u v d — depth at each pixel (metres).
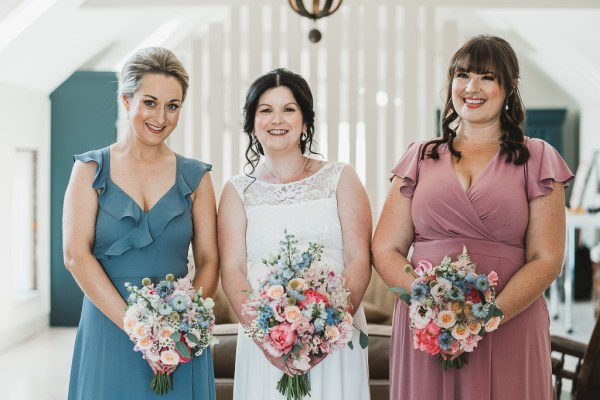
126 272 2.59
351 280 2.70
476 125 2.64
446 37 6.56
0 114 6.38
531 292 2.45
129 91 2.56
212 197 2.77
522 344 2.51
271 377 2.71
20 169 7.22
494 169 2.56
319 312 2.43
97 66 7.60
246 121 2.83
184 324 2.39
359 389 2.77
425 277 2.40
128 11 6.43
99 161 2.61
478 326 2.34
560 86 9.59
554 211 2.54
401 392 2.61
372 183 6.50
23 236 7.29
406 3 6.49
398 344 2.65
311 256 2.49
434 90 6.59
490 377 2.49
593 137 9.23
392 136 6.54
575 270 9.01
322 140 9.03
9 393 5.19
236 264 2.75
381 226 2.71
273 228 2.75
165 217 2.61
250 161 2.91
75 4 5.99
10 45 5.87
